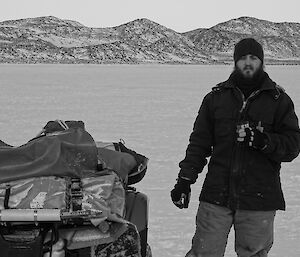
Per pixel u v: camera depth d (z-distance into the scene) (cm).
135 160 372
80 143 329
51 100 2083
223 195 322
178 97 2317
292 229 564
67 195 294
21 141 1066
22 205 288
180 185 331
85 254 294
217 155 327
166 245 511
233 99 322
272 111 316
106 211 289
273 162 322
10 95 2334
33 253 278
